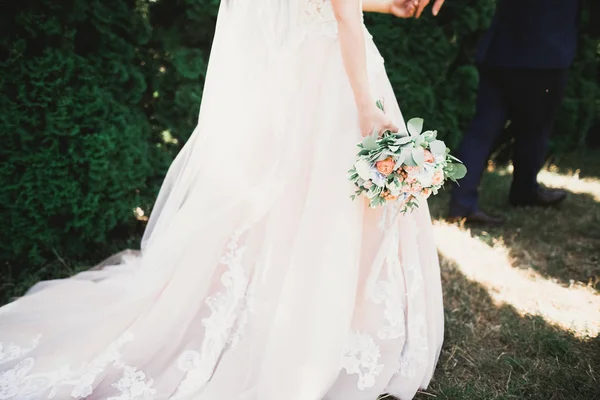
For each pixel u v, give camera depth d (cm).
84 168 293
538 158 379
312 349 180
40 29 276
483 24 418
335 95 190
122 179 306
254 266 198
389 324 193
